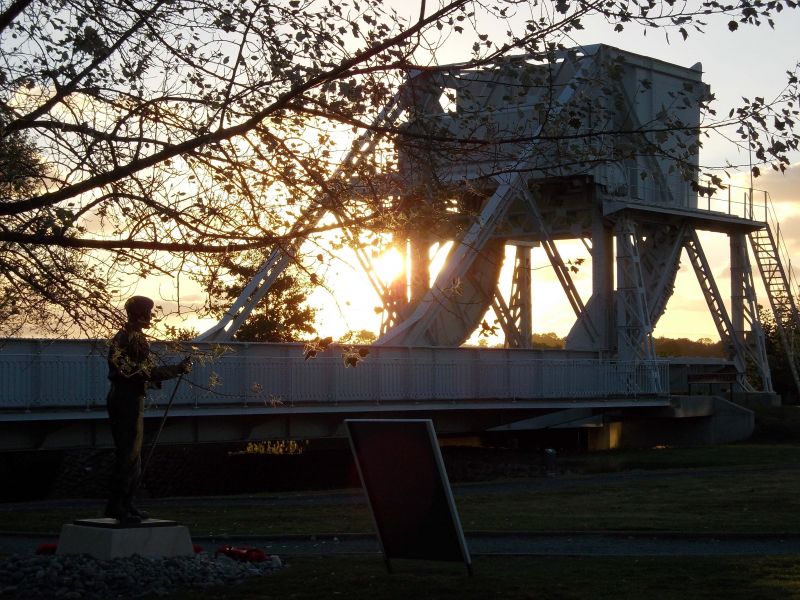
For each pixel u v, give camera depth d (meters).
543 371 46.91
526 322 65.12
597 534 19.06
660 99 54.03
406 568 14.66
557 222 59.00
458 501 26.89
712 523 20.33
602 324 57.53
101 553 14.59
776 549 16.94
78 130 12.21
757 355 66.06
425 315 47.47
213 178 12.41
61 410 31.36
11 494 38.06
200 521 22.78
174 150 11.89
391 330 46.69
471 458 44.41
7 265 11.66
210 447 43.09
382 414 41.03
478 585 12.98
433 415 43.19
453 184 13.11
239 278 12.95
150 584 13.37
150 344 14.43
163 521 15.27
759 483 29.38
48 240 11.55
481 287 59.38
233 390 35.50
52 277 11.83
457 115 13.35
